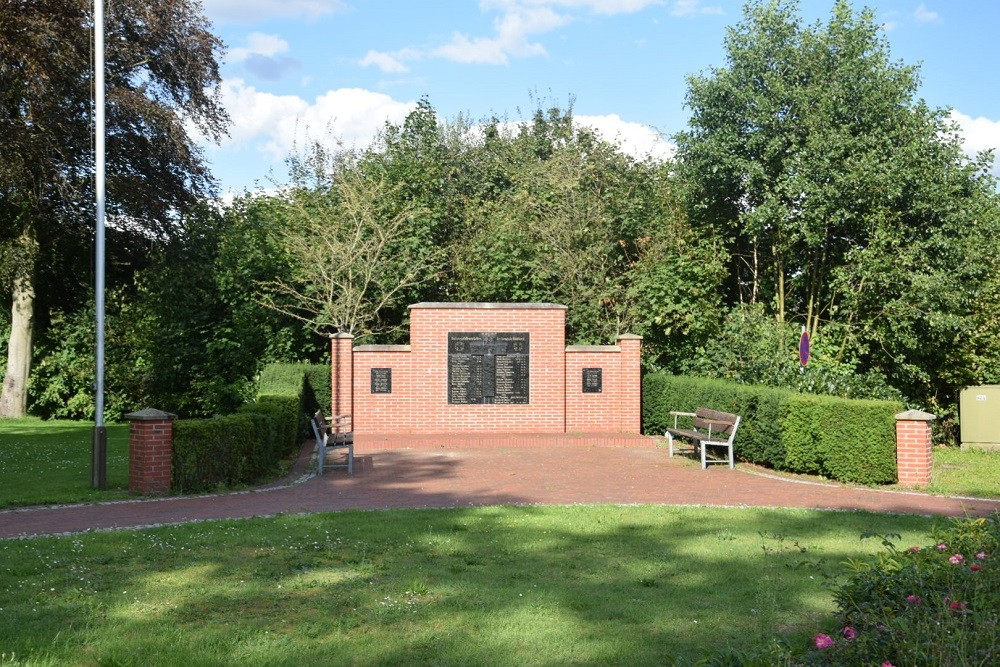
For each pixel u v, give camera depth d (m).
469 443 18.83
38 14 22.33
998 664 4.19
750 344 20.69
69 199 23.92
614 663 5.53
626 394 20.73
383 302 23.23
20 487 12.98
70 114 23.66
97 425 12.84
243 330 22.97
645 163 25.58
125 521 10.27
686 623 6.29
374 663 5.52
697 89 22.80
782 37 22.41
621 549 8.60
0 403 27.39
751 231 22.08
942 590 5.17
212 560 8.16
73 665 5.45
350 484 13.45
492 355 20.48
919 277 20.09
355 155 26.97
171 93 25.70
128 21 24.16
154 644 5.79
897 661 4.29
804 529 9.63
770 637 4.96
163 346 24.59
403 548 8.59
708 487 13.16
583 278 23.98
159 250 25.91
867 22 22.03
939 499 12.18
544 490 12.78
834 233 22.44
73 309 30.06
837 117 21.69
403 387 20.55
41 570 7.77
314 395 21.25
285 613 6.54
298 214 24.50
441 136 34.12
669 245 23.09
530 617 6.42
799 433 14.23
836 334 22.05
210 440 12.72
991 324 22.23
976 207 21.34
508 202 26.42
